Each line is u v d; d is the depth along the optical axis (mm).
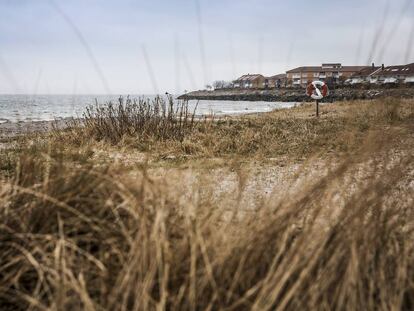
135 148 8344
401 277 2176
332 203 2660
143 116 9844
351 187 3070
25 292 2215
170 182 3010
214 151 7574
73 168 2973
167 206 2539
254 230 2277
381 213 2641
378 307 2080
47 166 3164
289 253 2086
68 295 2082
